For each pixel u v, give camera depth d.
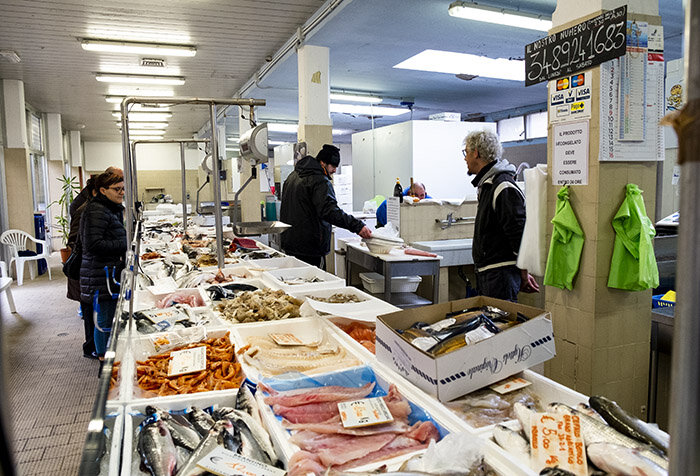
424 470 0.98
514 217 2.71
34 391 3.62
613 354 2.41
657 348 2.48
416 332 1.55
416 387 1.36
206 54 7.22
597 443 0.98
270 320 2.20
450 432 1.16
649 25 2.32
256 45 6.81
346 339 1.87
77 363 4.19
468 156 2.99
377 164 8.19
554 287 2.56
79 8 5.30
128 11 5.43
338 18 5.33
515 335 1.37
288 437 1.19
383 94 9.66
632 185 2.31
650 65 2.34
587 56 2.29
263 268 3.40
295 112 11.61
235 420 1.24
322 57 6.06
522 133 11.21
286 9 5.51
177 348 1.87
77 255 3.88
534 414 1.11
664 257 2.70
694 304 0.40
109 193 3.59
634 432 1.04
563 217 2.41
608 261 2.34
